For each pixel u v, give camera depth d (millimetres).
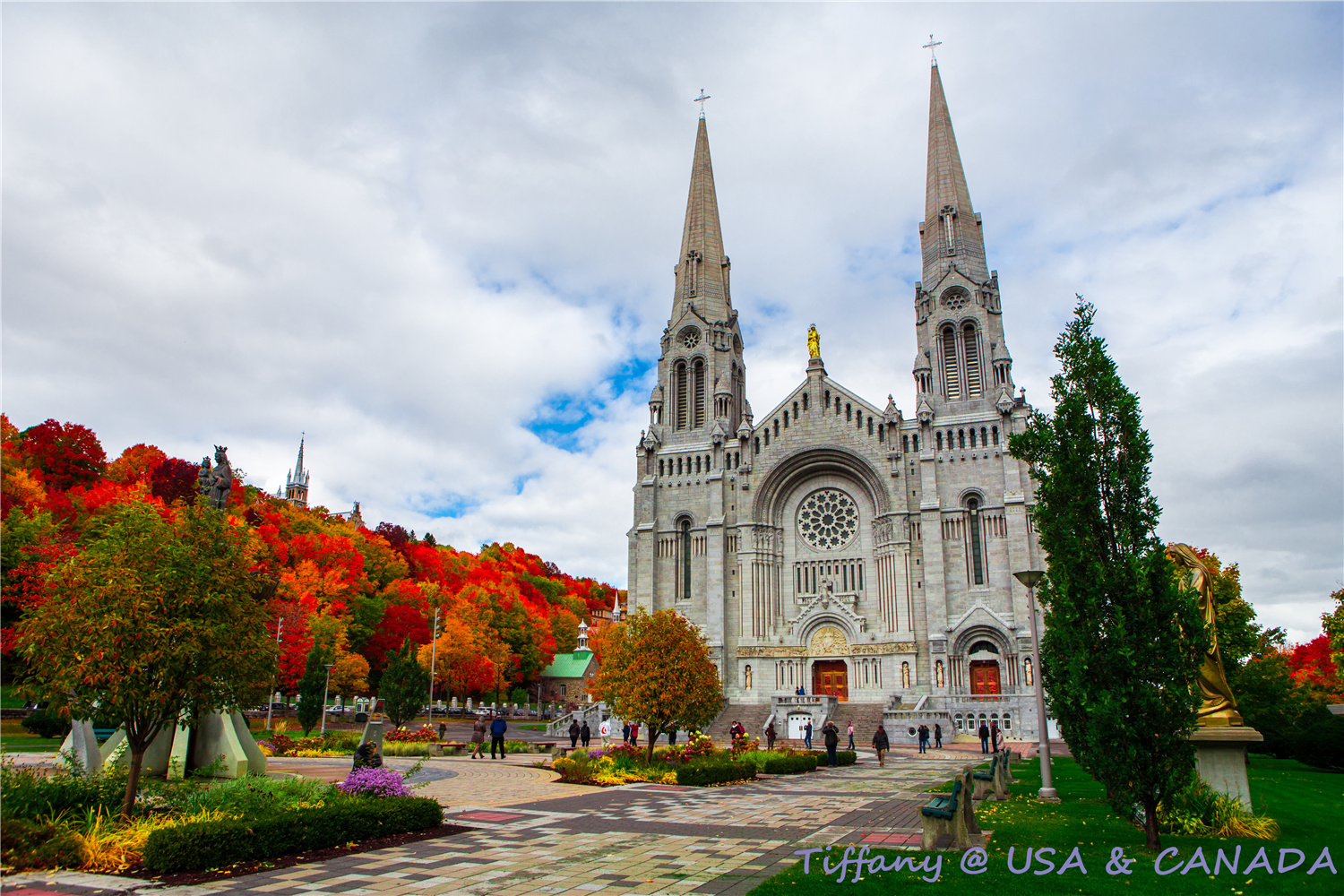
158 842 15172
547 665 138125
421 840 18797
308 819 17297
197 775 26766
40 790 17562
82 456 98250
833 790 31203
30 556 60031
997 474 73938
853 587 79188
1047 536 20656
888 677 73750
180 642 18766
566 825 21484
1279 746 47188
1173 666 18453
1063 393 21062
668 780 33906
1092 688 19172
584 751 39969
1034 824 21375
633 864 16453
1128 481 19828
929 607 72438
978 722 66688
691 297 93938
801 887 14227
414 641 101938
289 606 81812
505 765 42750
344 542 108375
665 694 37562
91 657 17859
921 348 82062
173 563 19219
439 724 82750
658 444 88438
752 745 46594
